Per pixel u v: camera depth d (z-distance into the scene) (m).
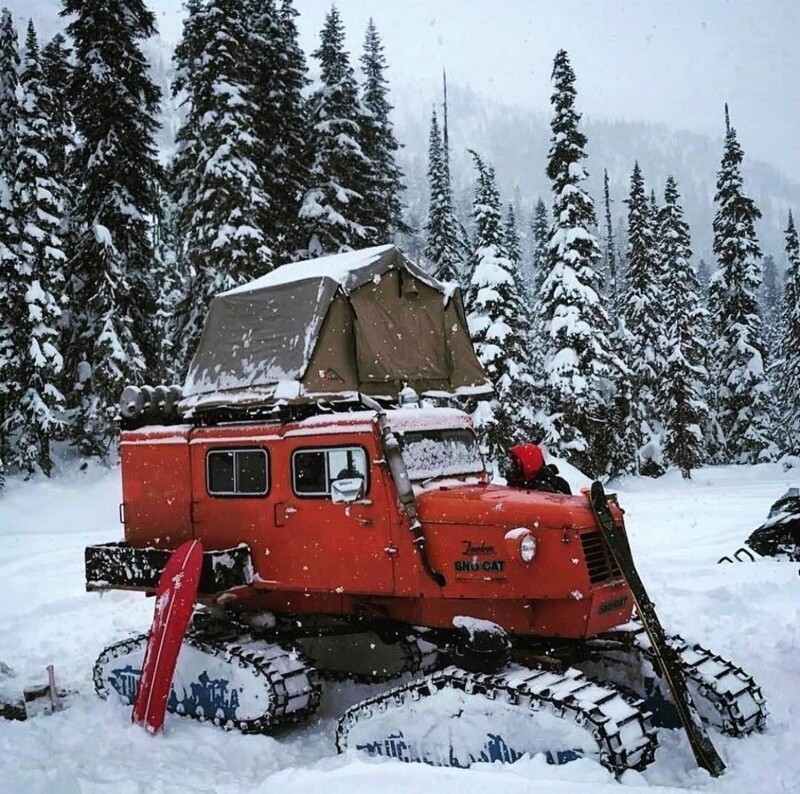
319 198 26.52
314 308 7.38
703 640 8.41
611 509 6.29
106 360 25.12
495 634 5.86
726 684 6.18
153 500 8.12
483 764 5.32
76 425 27.53
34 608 12.04
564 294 30.58
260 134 26.95
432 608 6.77
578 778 4.93
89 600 12.47
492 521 6.19
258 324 7.75
